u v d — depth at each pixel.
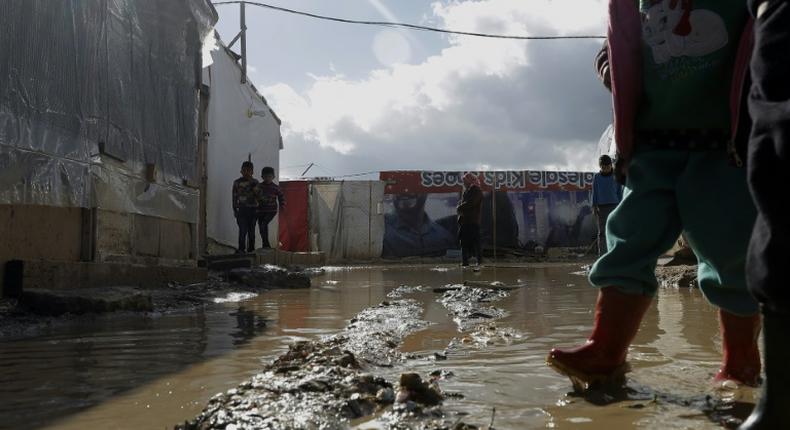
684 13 2.27
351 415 1.96
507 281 8.70
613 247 2.28
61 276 5.47
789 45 1.35
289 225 23.83
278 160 19.02
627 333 2.26
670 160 2.27
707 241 2.19
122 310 5.06
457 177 24.45
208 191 12.57
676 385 2.30
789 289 1.28
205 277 8.48
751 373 2.27
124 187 7.21
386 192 24.28
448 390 2.27
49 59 5.68
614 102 2.35
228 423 1.85
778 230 1.30
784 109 1.30
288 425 1.82
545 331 3.74
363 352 2.93
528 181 24.62
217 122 13.07
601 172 10.28
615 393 2.21
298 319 4.68
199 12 9.41
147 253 7.96
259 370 2.77
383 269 15.43
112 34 6.91
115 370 2.82
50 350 3.38
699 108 2.23
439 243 24.25
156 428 1.94
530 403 2.10
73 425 1.99
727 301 2.22
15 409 2.18
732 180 2.16
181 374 2.72
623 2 2.40
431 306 5.34
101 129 6.62
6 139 5.07
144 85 7.80
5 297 5.03
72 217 6.21
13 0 5.17
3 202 5.04
